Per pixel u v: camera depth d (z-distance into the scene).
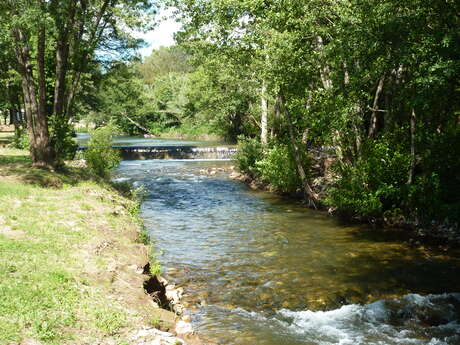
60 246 8.38
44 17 14.90
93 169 23.83
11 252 7.57
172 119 83.50
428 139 14.32
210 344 6.62
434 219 14.05
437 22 11.90
